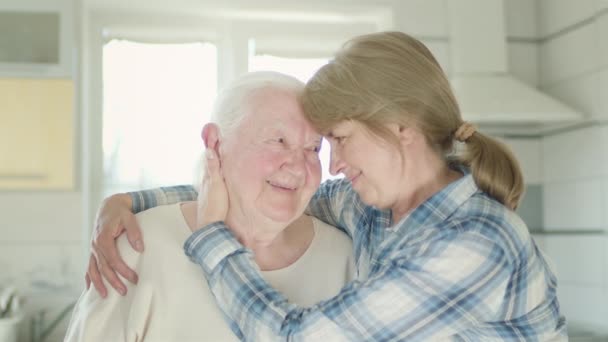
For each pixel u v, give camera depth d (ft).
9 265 8.90
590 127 9.07
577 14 9.26
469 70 9.55
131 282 3.94
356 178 3.91
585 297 9.11
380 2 9.48
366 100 3.69
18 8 8.59
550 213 10.05
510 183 3.89
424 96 3.80
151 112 9.56
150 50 9.57
